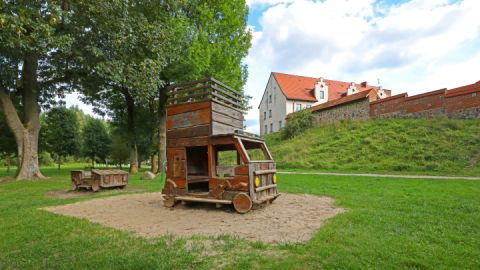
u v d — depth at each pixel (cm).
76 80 2039
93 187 1227
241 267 361
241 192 704
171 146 831
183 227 576
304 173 1978
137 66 1652
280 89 5106
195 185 980
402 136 2434
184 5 2027
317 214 671
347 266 358
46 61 1905
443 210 684
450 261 378
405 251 410
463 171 1667
